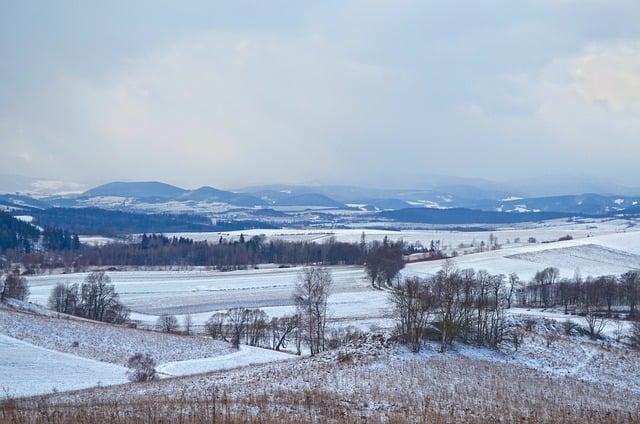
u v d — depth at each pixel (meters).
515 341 70.56
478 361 61.38
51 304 125.50
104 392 46.53
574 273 172.88
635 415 42.81
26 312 93.69
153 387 48.75
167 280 175.88
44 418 30.75
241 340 102.94
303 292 117.19
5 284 116.06
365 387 47.19
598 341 86.06
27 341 75.69
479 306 70.81
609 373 66.38
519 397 48.16
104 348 79.19
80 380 58.56
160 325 111.06
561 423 37.84
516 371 59.91
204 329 111.56
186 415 32.59
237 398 40.44
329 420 33.19
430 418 35.59
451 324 65.62
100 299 124.31
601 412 43.91
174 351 83.25
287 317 109.19
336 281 170.00
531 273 174.62
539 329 85.81
